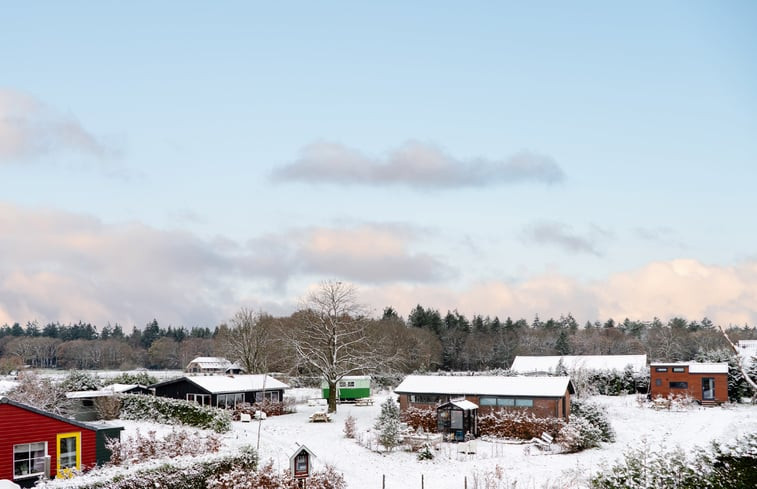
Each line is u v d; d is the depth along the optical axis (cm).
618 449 4547
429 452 4231
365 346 7712
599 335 17288
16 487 2706
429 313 15638
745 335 15788
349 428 5056
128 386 6744
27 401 5444
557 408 5166
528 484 3356
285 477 2862
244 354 9300
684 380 6862
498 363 14588
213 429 5150
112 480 2589
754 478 2159
